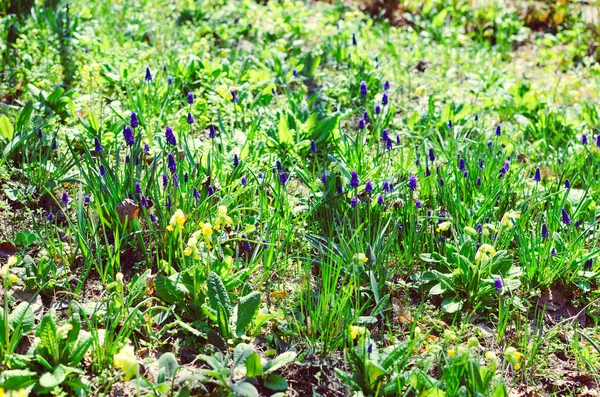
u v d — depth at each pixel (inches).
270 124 86.2
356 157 80.0
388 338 64.9
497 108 99.5
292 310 63.6
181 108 90.9
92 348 59.9
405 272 70.2
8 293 64.2
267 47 108.3
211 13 123.9
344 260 67.7
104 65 93.5
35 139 77.6
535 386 62.7
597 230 74.9
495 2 141.7
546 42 128.3
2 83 90.5
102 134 80.0
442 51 119.1
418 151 82.8
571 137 91.5
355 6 139.9
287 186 79.0
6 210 72.3
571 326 67.7
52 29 102.8
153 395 56.8
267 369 60.0
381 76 101.9
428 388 58.6
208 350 61.9
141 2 122.6
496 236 72.8
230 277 65.1
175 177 68.8
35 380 57.7
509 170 80.9
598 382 63.3
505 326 65.1
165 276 65.3
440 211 76.0
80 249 68.9
